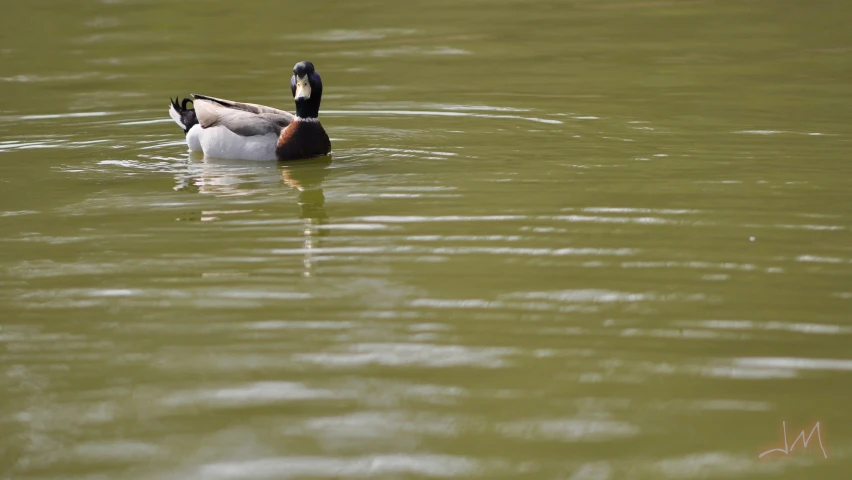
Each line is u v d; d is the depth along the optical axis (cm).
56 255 1140
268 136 1545
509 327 927
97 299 1012
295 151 1536
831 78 2100
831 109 1831
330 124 1795
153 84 2175
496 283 1030
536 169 1465
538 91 2044
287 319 953
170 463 719
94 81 2206
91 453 735
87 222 1257
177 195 1366
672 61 2316
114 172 1495
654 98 1961
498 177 1423
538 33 2678
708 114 1816
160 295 1018
